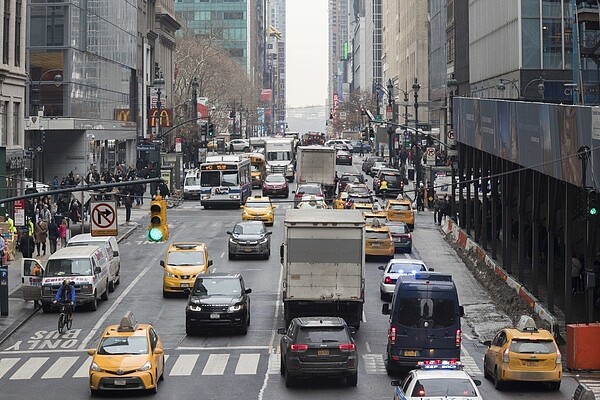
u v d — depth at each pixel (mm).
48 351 48938
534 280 57688
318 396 38562
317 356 39406
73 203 89625
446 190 109250
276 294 63906
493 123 67562
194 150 170750
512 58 116688
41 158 123500
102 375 38594
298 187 111688
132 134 157875
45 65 122688
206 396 38812
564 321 52562
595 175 41750
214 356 46969
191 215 109688
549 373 39094
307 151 119250
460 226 91500
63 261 59438
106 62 142375
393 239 80688
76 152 126375
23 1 96812
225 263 76062
